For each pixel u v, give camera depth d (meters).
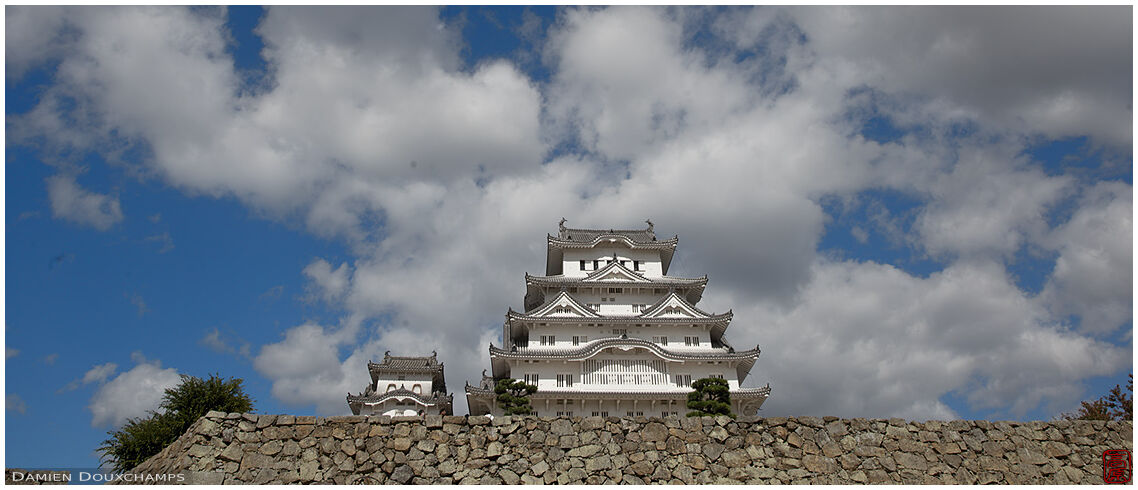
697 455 24.19
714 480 23.64
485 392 58.59
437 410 75.12
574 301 66.44
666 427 24.81
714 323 65.38
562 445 24.06
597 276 69.50
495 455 23.62
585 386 61.22
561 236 77.44
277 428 23.61
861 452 24.81
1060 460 25.22
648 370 62.47
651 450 24.17
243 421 23.61
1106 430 26.11
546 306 65.94
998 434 25.83
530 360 61.91
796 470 24.12
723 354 62.78
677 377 62.88
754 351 62.31
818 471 24.17
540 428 24.44
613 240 73.94
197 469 22.25
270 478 22.44
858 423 25.61
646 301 69.31
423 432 23.92
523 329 66.75
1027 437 25.80
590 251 74.69
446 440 23.83
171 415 44.72
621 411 59.72
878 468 24.42
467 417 24.48
